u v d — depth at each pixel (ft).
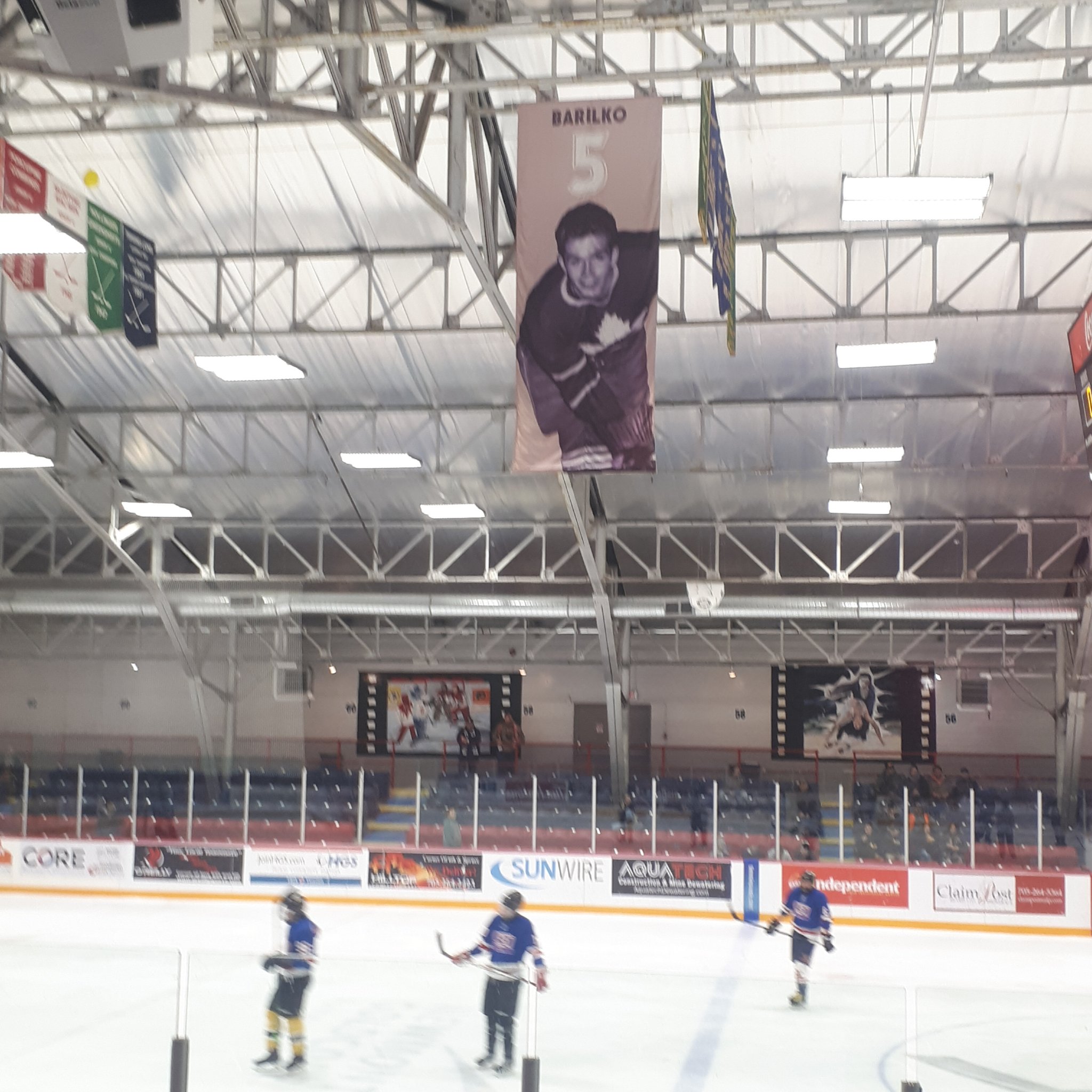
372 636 111.86
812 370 67.46
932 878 74.49
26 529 93.20
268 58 39.58
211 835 81.92
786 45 47.03
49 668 108.37
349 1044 27.50
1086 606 81.82
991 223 55.72
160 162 56.29
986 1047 25.80
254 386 73.20
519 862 78.48
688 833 77.51
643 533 88.89
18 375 73.82
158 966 28.30
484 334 66.80
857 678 105.40
